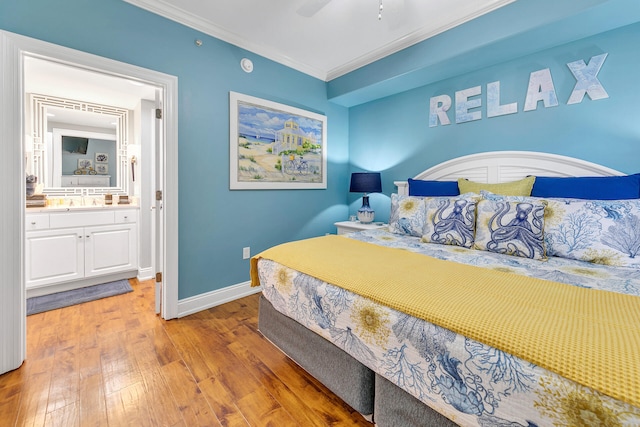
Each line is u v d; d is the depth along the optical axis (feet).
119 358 5.81
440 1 6.80
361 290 3.91
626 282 4.06
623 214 5.12
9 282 5.24
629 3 5.52
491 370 2.56
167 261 7.45
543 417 2.27
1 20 5.12
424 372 3.09
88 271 9.82
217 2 6.91
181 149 7.55
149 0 6.75
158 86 7.12
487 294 3.50
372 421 4.16
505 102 8.06
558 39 6.85
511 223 5.74
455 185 8.45
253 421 4.32
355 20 7.61
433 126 9.68
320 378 4.71
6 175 5.14
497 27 6.84
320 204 11.53
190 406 4.59
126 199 11.34
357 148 12.20
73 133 10.76
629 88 6.29
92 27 6.05
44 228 8.96
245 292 9.23
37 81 9.02
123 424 4.20
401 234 7.92
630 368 2.08
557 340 2.45
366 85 9.96
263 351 6.19
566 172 7.04
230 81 8.49
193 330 7.02
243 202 9.06
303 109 10.62
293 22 7.70
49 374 5.25
